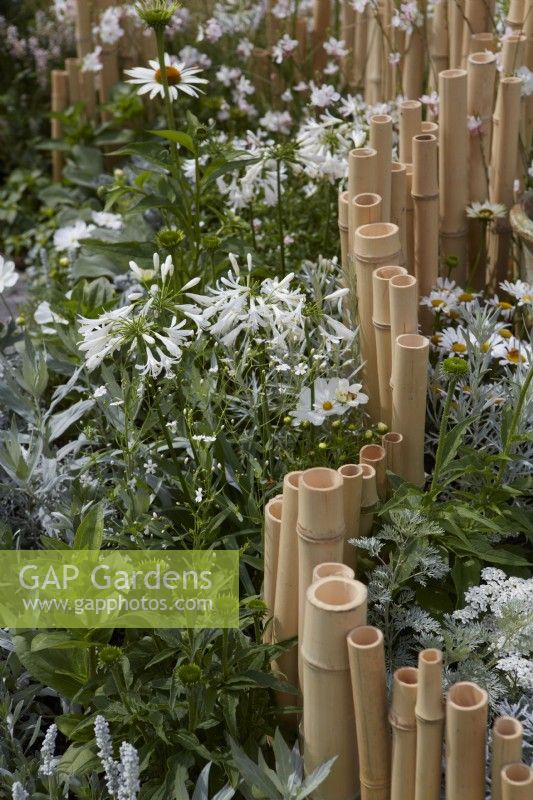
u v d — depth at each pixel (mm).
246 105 4484
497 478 2424
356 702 1825
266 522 2105
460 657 2053
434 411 2918
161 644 2227
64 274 4109
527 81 3215
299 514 1914
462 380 2793
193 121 3080
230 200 3545
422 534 2201
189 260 3203
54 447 2986
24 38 6184
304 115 4594
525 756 2043
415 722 1789
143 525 2316
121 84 5262
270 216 3984
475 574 2365
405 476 2555
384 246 2545
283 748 1886
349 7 4379
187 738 2055
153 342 2262
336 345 2594
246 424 2750
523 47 3441
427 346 2391
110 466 2912
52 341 3188
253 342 2770
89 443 2850
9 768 2273
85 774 2168
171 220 4070
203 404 2467
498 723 1702
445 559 2342
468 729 1696
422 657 1716
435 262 3154
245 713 2168
